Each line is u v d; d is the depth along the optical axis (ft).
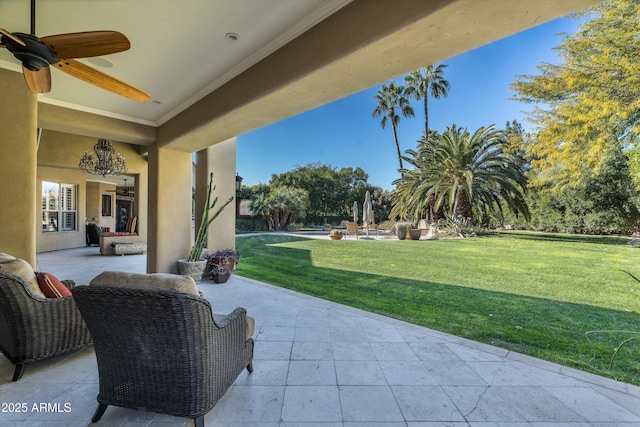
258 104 10.46
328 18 7.75
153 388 5.14
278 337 9.70
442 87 70.33
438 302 13.85
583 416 5.91
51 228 29.30
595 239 40.37
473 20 5.94
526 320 11.53
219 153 19.75
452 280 18.26
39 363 7.60
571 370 7.72
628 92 28.78
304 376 7.30
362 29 6.97
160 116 15.78
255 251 31.14
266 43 9.21
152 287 5.10
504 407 6.17
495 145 45.52
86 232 33.47
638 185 33.27
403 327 10.62
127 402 5.31
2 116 10.45
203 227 17.12
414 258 26.35
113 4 7.41
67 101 13.62
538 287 16.55
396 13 6.33
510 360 8.25
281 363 7.96
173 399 5.08
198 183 19.84
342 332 10.14
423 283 17.52
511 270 21.04
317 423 5.62
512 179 44.91
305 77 8.46
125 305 4.75
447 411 6.02
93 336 5.25
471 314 12.21
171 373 5.00
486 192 46.60
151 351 4.99
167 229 17.16
